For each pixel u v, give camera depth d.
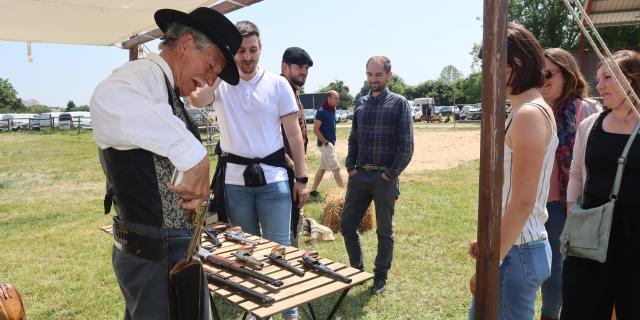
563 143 2.52
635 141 1.89
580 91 2.60
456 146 16.20
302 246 4.95
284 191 2.95
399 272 4.13
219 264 2.30
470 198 7.46
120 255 1.60
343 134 24.67
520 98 1.67
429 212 6.45
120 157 1.49
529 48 1.61
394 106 3.40
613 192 1.91
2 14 3.23
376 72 3.39
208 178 1.40
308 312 3.37
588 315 1.98
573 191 2.18
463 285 3.84
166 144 1.35
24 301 3.70
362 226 5.56
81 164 13.49
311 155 14.93
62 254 4.90
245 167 2.88
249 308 1.87
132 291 1.58
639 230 1.86
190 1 2.99
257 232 3.04
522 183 1.56
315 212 6.36
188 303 1.51
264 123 2.88
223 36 1.63
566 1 1.36
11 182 10.19
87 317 3.44
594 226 1.88
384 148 3.46
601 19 4.25
